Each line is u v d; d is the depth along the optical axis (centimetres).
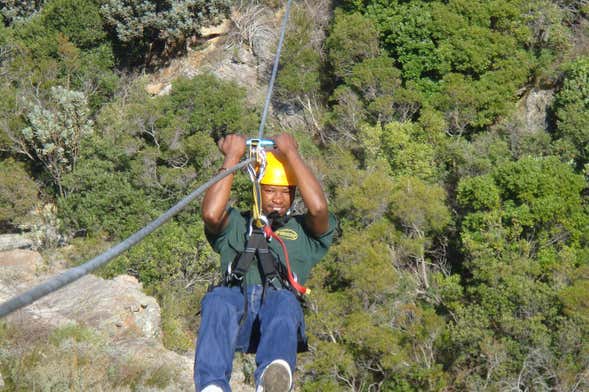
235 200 2892
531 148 3027
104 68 3819
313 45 3694
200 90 3356
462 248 2655
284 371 393
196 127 3328
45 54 3728
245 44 3859
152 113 3316
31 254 2586
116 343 1794
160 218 355
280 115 3634
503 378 2267
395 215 2752
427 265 2856
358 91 3416
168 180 3111
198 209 3064
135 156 3253
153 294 2630
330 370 2336
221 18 3891
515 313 2375
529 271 2497
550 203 2634
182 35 3928
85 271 268
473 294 2500
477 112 3212
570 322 2245
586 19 3522
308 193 476
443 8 3350
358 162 3209
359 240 2572
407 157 3019
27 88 3528
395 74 3284
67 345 1520
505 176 2722
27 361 1398
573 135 3009
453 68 3347
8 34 3828
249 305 452
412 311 2470
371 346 2306
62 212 3095
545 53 3378
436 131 3080
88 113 3362
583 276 2483
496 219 2645
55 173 3353
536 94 3309
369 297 2497
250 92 3722
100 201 3064
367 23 3391
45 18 3838
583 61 3195
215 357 416
